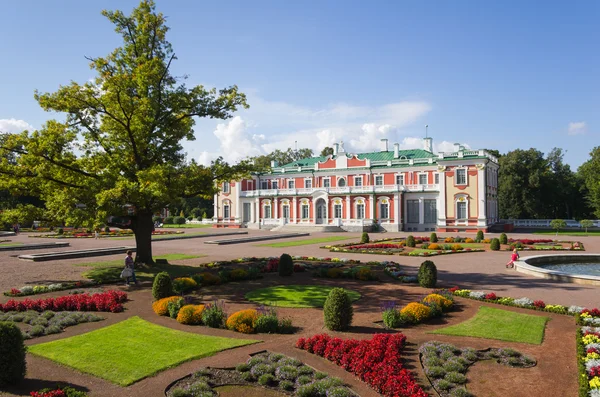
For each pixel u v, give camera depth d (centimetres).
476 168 6122
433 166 6612
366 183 7181
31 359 1104
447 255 3341
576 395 912
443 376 1012
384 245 3941
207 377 1002
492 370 1048
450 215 6306
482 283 2109
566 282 2114
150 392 925
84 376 1002
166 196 2139
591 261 2909
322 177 7631
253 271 2300
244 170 2709
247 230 7250
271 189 7894
